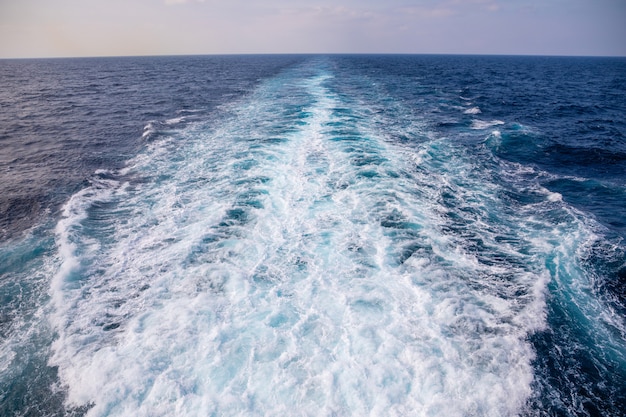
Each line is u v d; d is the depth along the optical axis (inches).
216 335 212.5
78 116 848.3
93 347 208.1
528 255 307.7
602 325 234.1
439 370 191.6
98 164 518.9
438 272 279.6
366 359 197.0
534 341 217.6
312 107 922.7
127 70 2810.0
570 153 605.3
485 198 422.3
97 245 313.7
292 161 513.0
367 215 364.2
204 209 376.2
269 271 274.7
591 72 3061.0
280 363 194.5
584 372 200.1
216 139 636.1
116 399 177.5
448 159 553.9
